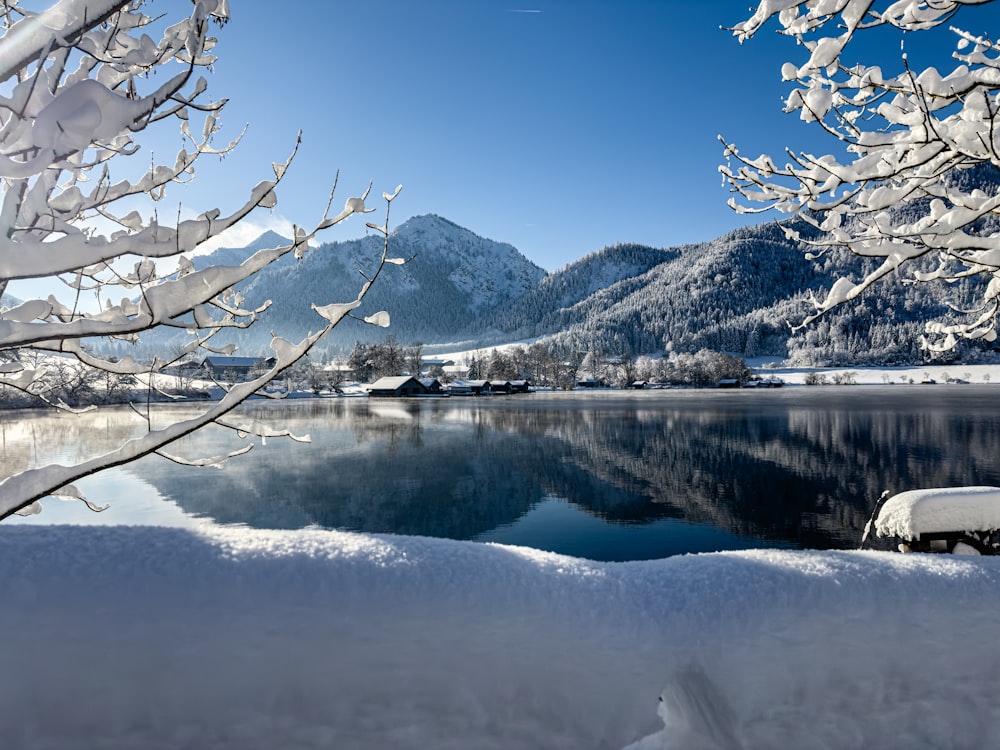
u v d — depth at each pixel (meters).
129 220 2.46
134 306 2.40
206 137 2.57
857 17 2.98
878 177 3.16
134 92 2.18
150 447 1.90
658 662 1.63
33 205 1.81
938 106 3.03
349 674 1.50
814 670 1.68
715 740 1.56
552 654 1.59
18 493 1.79
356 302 1.95
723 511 21.12
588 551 16.64
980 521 3.47
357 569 1.65
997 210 2.99
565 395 113.62
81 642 1.43
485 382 123.75
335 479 26.72
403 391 113.56
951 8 2.91
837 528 18.73
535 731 1.54
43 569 1.52
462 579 1.67
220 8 1.85
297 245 1.96
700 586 1.81
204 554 1.63
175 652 1.46
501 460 32.38
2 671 1.39
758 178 3.54
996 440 37.16
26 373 2.85
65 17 1.61
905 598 1.80
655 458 33.12
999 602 1.81
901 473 27.45
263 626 1.51
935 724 1.65
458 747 1.49
